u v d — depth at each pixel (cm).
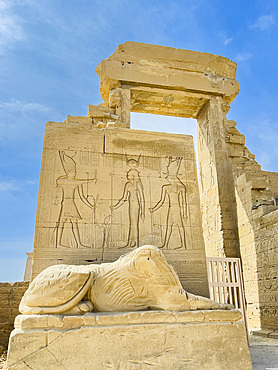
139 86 1170
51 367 315
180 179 547
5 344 727
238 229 1042
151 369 330
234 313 378
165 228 511
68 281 354
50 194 493
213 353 351
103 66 1143
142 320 350
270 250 862
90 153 529
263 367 463
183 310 373
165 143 563
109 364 324
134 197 518
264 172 1066
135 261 384
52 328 330
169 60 1220
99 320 340
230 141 1184
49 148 517
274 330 818
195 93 1222
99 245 480
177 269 489
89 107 1088
